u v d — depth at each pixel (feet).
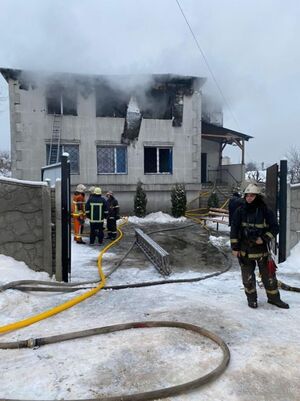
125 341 12.14
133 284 19.01
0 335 12.99
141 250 29.76
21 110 53.88
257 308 15.30
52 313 14.78
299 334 12.69
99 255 26.68
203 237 37.93
